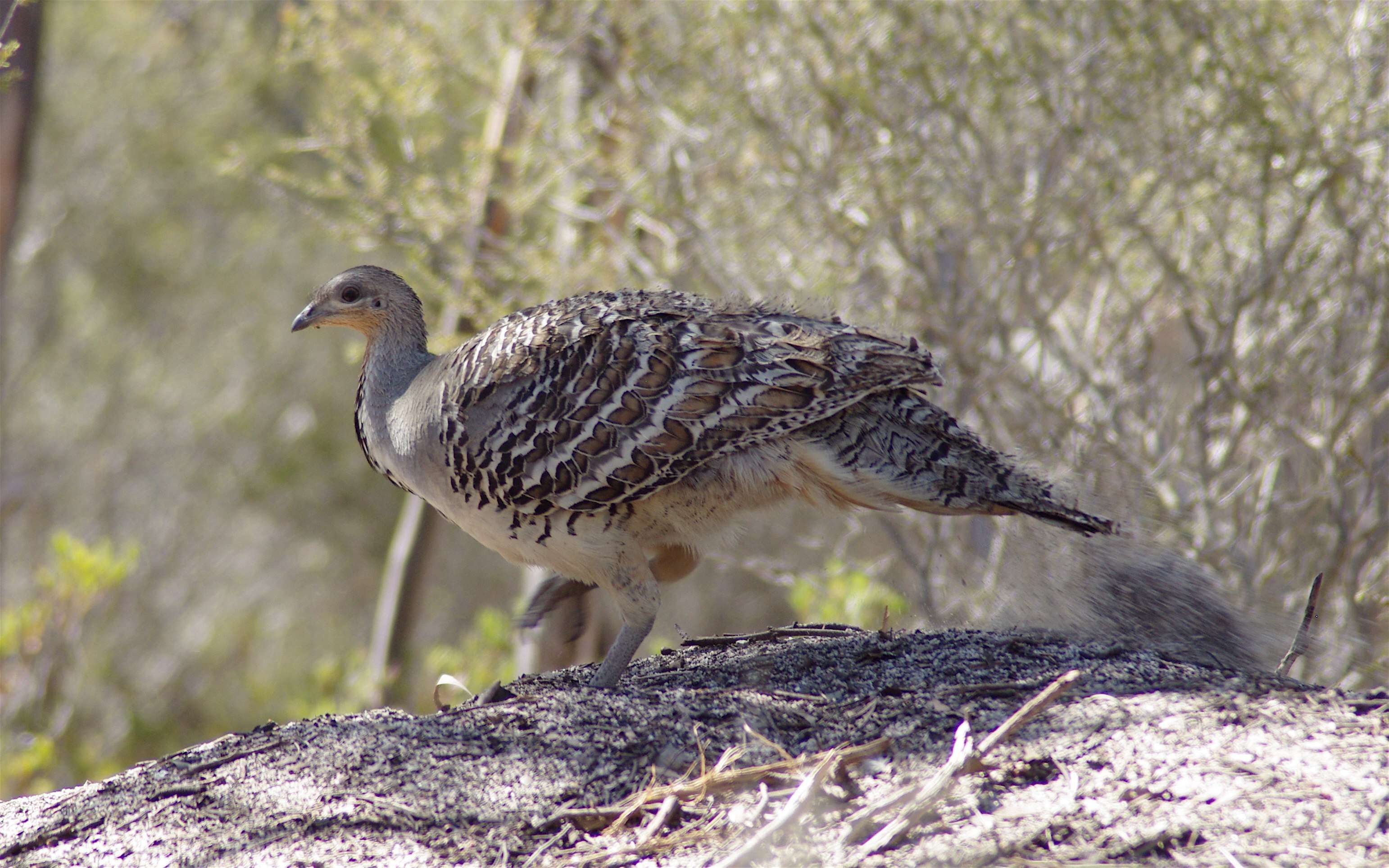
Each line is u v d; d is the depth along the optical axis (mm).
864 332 6699
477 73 13047
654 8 12914
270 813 5633
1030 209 11656
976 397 11641
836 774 5281
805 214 12359
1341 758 4953
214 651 25188
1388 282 10984
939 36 11688
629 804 5414
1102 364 12102
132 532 26281
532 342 6742
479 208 12539
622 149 12859
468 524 7234
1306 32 11156
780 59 12281
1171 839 4602
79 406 26609
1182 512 11328
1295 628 7379
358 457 26750
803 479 6750
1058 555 7488
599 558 6977
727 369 6508
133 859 5477
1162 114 11297
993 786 5098
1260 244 11227
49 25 24047
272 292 26547
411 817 5477
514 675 14008
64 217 25594
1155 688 5852
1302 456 12492
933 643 6883
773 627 8000
